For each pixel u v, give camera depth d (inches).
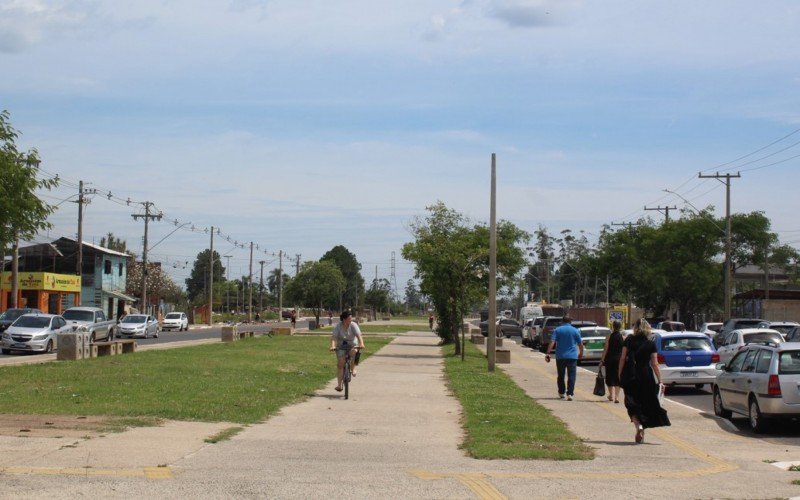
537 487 381.1
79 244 2399.1
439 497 352.2
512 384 951.6
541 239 5620.1
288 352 1407.5
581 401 795.4
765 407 600.7
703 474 432.1
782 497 371.9
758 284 3221.0
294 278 3688.5
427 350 1705.2
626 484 396.2
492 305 1167.0
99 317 1635.1
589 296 5128.0
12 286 1978.3
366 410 684.1
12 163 759.7
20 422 527.5
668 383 926.4
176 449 450.6
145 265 2787.9
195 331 2854.3
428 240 1550.2
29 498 324.2
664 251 2463.1
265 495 344.8
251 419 594.2
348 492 356.5
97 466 393.1
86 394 690.8
